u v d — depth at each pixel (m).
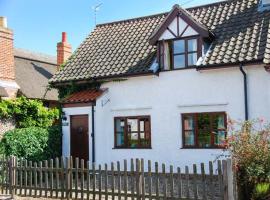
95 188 11.58
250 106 15.29
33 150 17.00
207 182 9.95
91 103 18.19
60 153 18.91
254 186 10.17
